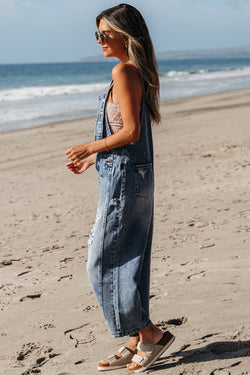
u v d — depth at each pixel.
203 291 3.82
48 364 3.02
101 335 3.34
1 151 13.52
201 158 10.46
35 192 8.87
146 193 2.66
